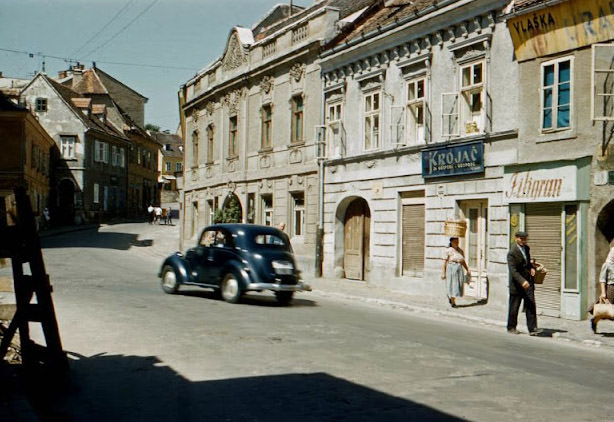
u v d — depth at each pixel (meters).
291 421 5.97
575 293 14.65
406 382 7.56
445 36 19.05
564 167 14.89
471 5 17.72
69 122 61.44
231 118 33.44
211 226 16.56
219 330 11.05
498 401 6.81
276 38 28.64
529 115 16.06
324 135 25.02
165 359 8.70
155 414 6.20
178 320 12.16
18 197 7.32
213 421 5.97
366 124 22.86
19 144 45.53
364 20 25.12
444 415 6.21
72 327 11.24
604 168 14.34
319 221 24.98
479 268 17.88
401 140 20.77
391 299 17.91
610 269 12.88
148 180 80.75
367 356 9.08
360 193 22.81
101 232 52.00
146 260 32.19
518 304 12.83
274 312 13.86
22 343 7.51
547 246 15.52
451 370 8.30
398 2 24.22
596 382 8.00
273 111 28.80
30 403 6.45
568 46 15.09
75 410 6.35
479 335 12.15
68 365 7.80
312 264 25.17
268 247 15.77
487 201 17.73
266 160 29.31
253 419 6.04
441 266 18.86
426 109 19.66
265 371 8.02
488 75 17.38
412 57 20.39
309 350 9.42
